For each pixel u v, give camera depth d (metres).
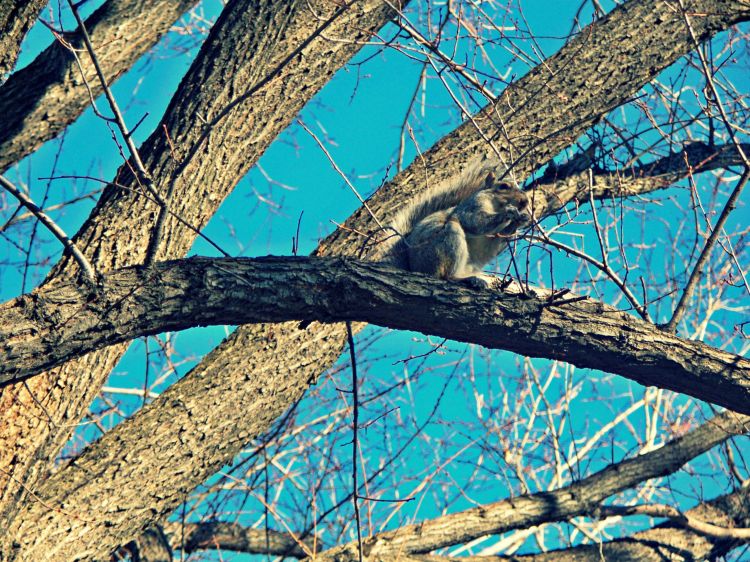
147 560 7.87
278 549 8.69
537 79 7.95
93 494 6.10
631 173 8.59
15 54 5.88
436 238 6.67
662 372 5.54
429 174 7.60
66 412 6.12
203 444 6.48
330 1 6.82
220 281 4.76
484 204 6.82
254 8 7.37
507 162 7.57
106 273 4.65
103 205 6.60
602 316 5.49
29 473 5.90
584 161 8.41
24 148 7.68
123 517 6.15
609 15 8.24
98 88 7.92
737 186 5.59
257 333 6.86
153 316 4.69
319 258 5.04
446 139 7.90
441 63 6.75
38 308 4.47
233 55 7.21
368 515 8.34
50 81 7.72
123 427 6.43
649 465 8.62
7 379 4.45
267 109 7.22
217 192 7.02
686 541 8.48
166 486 6.34
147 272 4.70
